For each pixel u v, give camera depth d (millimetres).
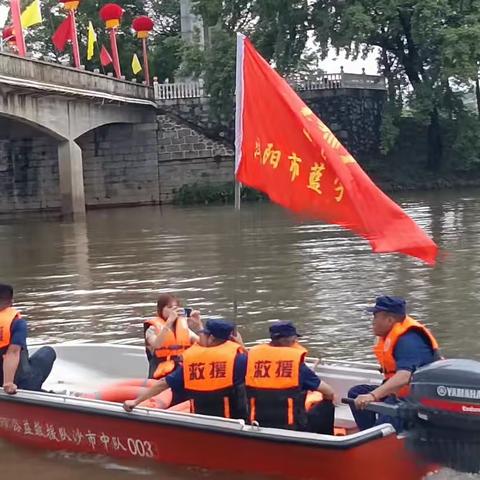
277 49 38344
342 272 16281
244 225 26562
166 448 6695
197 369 6598
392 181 40656
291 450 6137
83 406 6977
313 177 6598
